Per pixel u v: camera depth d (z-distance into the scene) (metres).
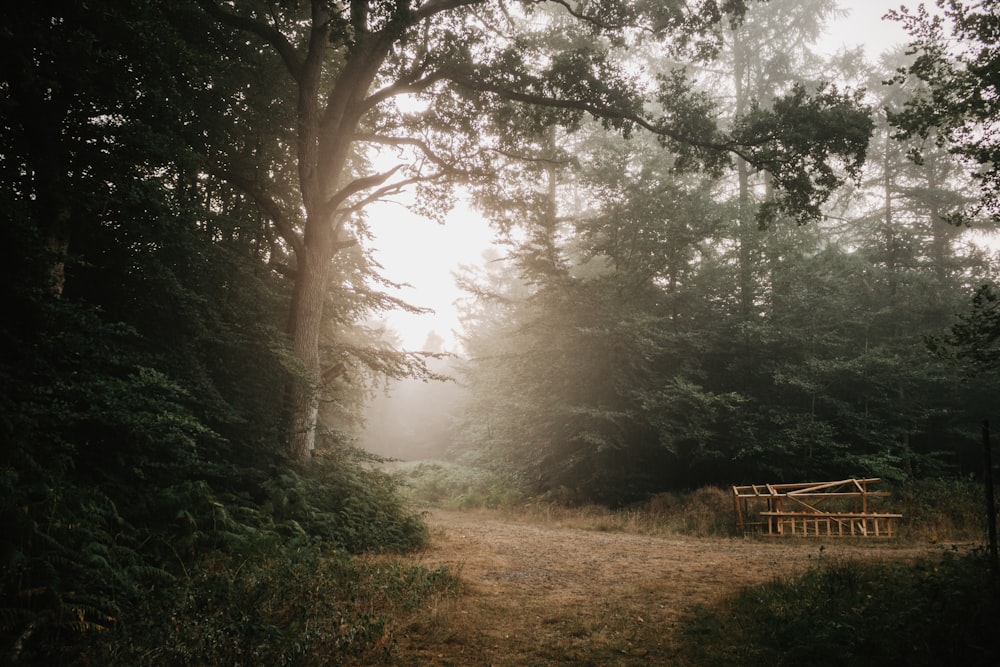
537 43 15.82
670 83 13.89
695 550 10.92
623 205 18.64
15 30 6.20
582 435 18.02
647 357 17.95
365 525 10.23
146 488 7.31
